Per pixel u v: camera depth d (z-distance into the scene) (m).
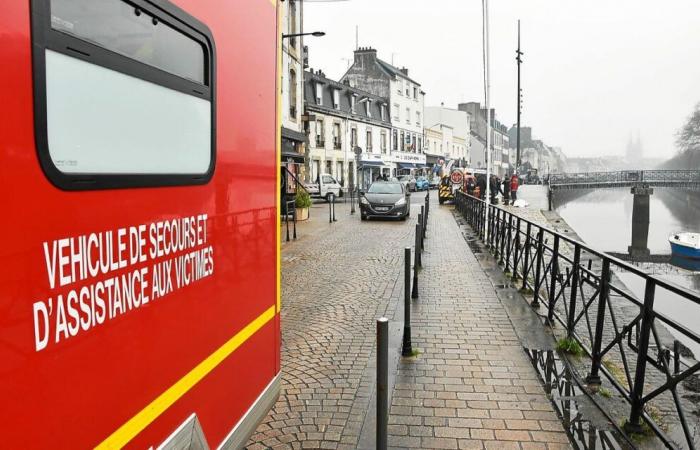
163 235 1.86
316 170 38.88
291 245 12.91
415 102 58.09
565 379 4.70
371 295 7.81
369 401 4.28
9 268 1.23
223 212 2.34
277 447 3.60
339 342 5.73
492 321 6.42
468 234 15.22
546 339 5.77
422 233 12.79
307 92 38.50
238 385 2.52
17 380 1.25
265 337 2.90
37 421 1.31
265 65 2.86
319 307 7.17
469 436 3.72
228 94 2.39
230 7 2.40
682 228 38.59
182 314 1.99
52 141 1.36
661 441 3.64
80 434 1.46
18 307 1.25
